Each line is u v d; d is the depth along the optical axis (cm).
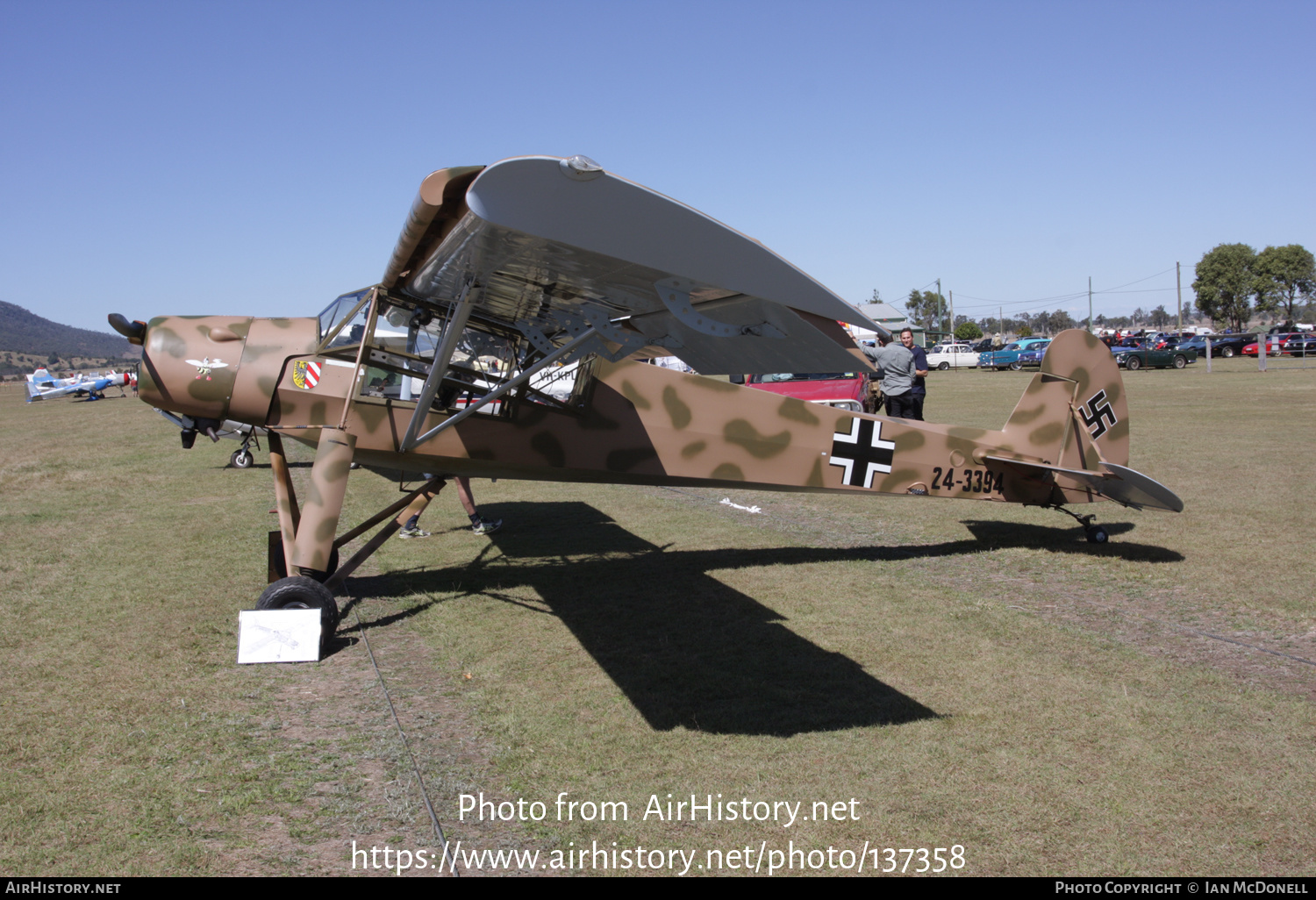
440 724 418
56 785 352
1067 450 766
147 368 569
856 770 366
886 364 1156
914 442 725
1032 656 494
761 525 890
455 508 1023
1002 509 944
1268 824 320
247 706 436
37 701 439
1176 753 375
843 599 615
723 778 362
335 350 575
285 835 318
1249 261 9081
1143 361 4056
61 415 3144
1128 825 321
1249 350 4912
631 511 989
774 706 433
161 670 484
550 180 282
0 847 304
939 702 434
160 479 1278
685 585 661
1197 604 581
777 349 436
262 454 1591
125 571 706
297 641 502
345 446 544
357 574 705
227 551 778
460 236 357
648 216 296
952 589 635
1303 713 411
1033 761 371
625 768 371
